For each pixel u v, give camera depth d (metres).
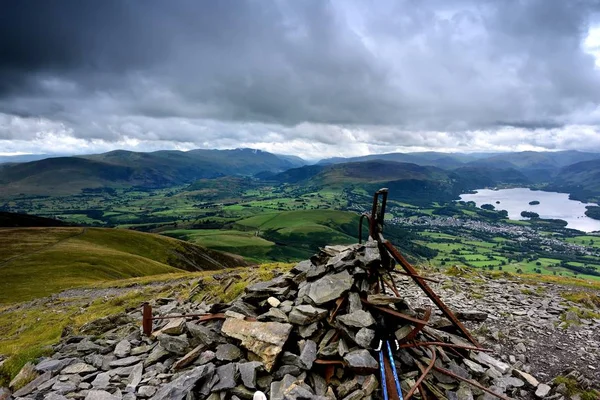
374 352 9.99
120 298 31.05
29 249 104.44
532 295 21.75
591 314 17.66
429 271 30.75
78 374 10.92
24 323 33.72
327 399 8.46
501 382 10.91
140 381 10.19
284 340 10.15
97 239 132.38
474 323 16.48
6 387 11.19
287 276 14.57
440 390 9.82
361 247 13.30
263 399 8.79
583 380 11.02
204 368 9.71
